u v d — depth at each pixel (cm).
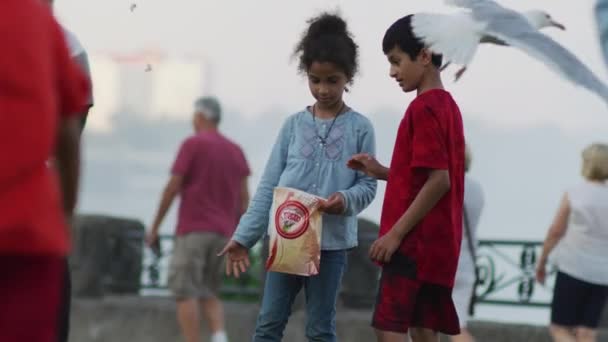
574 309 2555
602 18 1878
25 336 991
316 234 1720
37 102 974
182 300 2897
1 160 959
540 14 1538
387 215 1606
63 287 1579
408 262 1586
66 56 1048
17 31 970
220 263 2916
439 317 1623
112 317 3359
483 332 2841
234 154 2941
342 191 1736
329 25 1761
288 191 1728
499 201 3872
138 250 3516
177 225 2912
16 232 962
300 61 1788
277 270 1723
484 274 2991
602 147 2533
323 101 1758
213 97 2952
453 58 1469
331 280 1775
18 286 986
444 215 1588
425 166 1558
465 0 1502
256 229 1798
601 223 2519
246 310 3131
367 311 3009
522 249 2958
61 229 1002
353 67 1758
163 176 6038
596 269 2527
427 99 1586
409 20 1622
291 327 2975
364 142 1772
